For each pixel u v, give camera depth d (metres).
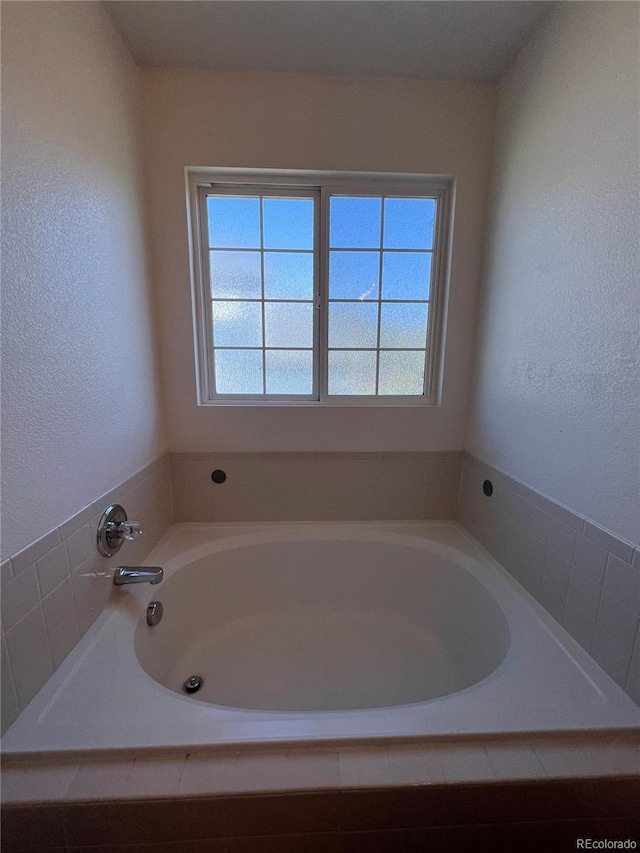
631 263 0.83
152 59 1.31
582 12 0.96
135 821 0.67
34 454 0.83
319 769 0.70
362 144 1.43
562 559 1.08
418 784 0.68
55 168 0.90
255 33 1.20
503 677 0.91
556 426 1.10
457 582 1.46
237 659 1.43
